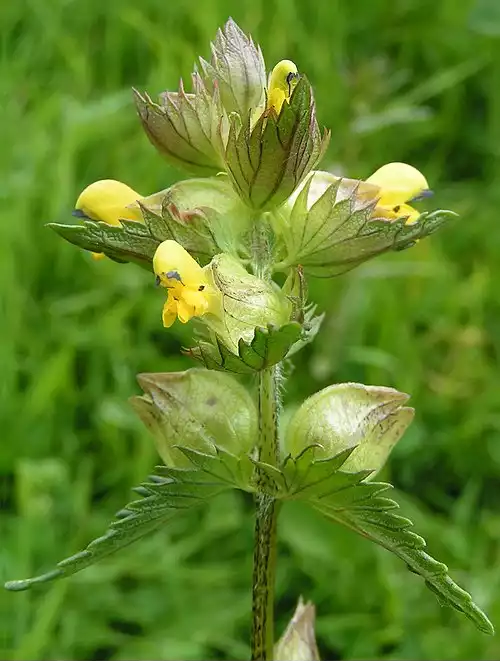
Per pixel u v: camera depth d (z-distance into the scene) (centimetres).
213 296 8
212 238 8
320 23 21
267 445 9
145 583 14
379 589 14
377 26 22
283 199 8
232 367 7
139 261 8
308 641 10
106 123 18
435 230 9
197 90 9
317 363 16
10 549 14
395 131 20
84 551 8
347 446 9
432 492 16
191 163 9
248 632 14
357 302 17
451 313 17
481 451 16
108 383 16
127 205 9
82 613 14
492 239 18
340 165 18
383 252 8
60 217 17
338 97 19
